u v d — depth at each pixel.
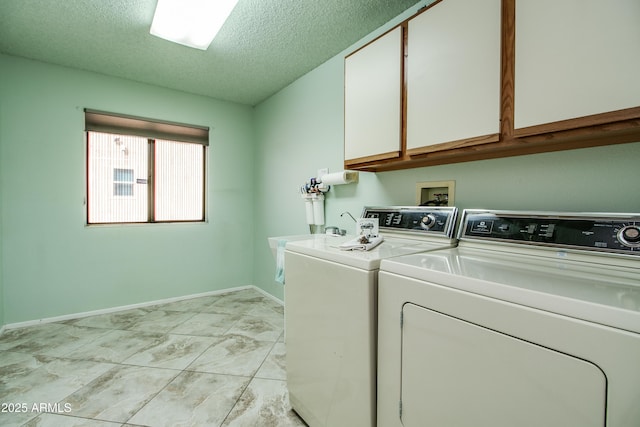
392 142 1.49
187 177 3.37
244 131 3.71
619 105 0.82
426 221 1.51
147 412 1.50
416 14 1.38
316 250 1.30
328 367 1.23
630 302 0.60
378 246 1.35
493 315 0.73
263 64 2.58
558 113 0.94
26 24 2.02
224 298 3.38
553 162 1.21
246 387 1.72
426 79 1.34
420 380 0.90
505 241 1.16
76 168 2.71
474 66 1.15
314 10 1.83
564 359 0.62
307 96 2.75
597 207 1.10
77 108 2.70
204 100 3.40
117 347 2.18
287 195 3.08
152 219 3.15
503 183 1.37
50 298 2.64
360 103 1.69
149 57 2.47
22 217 2.51
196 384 1.74
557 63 0.94
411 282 0.93
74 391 1.66
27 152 2.52
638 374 0.54
